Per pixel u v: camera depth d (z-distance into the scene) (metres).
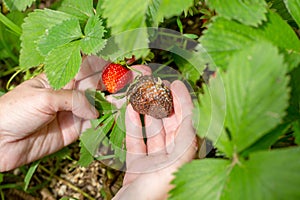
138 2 0.33
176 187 0.31
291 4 0.35
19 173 0.59
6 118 0.45
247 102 0.29
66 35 0.44
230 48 0.33
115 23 0.33
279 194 0.27
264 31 0.34
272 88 0.29
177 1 0.32
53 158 0.58
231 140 0.30
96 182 0.57
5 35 0.58
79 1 0.47
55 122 0.50
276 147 0.43
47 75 0.42
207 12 0.46
